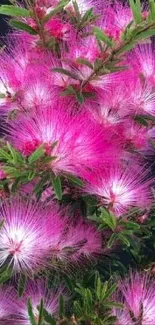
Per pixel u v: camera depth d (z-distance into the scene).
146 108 0.33
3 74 0.32
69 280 0.33
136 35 0.28
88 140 0.29
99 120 0.32
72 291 0.33
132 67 0.33
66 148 0.29
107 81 0.31
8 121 0.32
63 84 0.32
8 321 0.32
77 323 0.28
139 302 0.31
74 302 0.30
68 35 0.32
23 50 0.34
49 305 0.32
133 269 0.36
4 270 0.29
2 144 0.31
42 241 0.29
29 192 0.33
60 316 0.29
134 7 0.28
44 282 0.33
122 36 0.28
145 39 0.30
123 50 0.29
